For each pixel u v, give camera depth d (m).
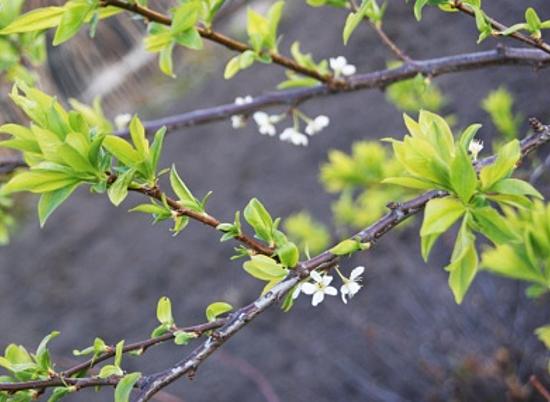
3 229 3.25
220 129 8.48
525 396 4.17
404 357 5.04
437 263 5.46
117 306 7.04
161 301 1.73
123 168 1.64
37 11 1.87
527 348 4.52
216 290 6.55
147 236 7.73
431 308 5.21
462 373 4.53
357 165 3.16
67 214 8.79
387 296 5.50
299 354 5.59
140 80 8.08
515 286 4.96
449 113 6.07
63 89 6.09
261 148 7.75
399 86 3.50
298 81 2.63
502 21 6.31
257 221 1.67
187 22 2.06
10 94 1.71
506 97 3.40
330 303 5.75
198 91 8.98
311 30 8.66
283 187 7.08
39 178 1.59
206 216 1.68
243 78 8.80
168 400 4.06
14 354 1.83
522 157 1.74
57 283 7.77
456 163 1.41
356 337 5.41
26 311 7.57
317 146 7.23
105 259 7.74
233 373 5.74
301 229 3.59
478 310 4.96
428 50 7.03
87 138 1.64
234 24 9.67
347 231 4.40
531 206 1.47
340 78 2.63
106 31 6.01
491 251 2.08
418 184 1.49
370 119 7.09
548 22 1.79
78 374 1.74
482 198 1.45
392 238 5.69
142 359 6.22
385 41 2.59
